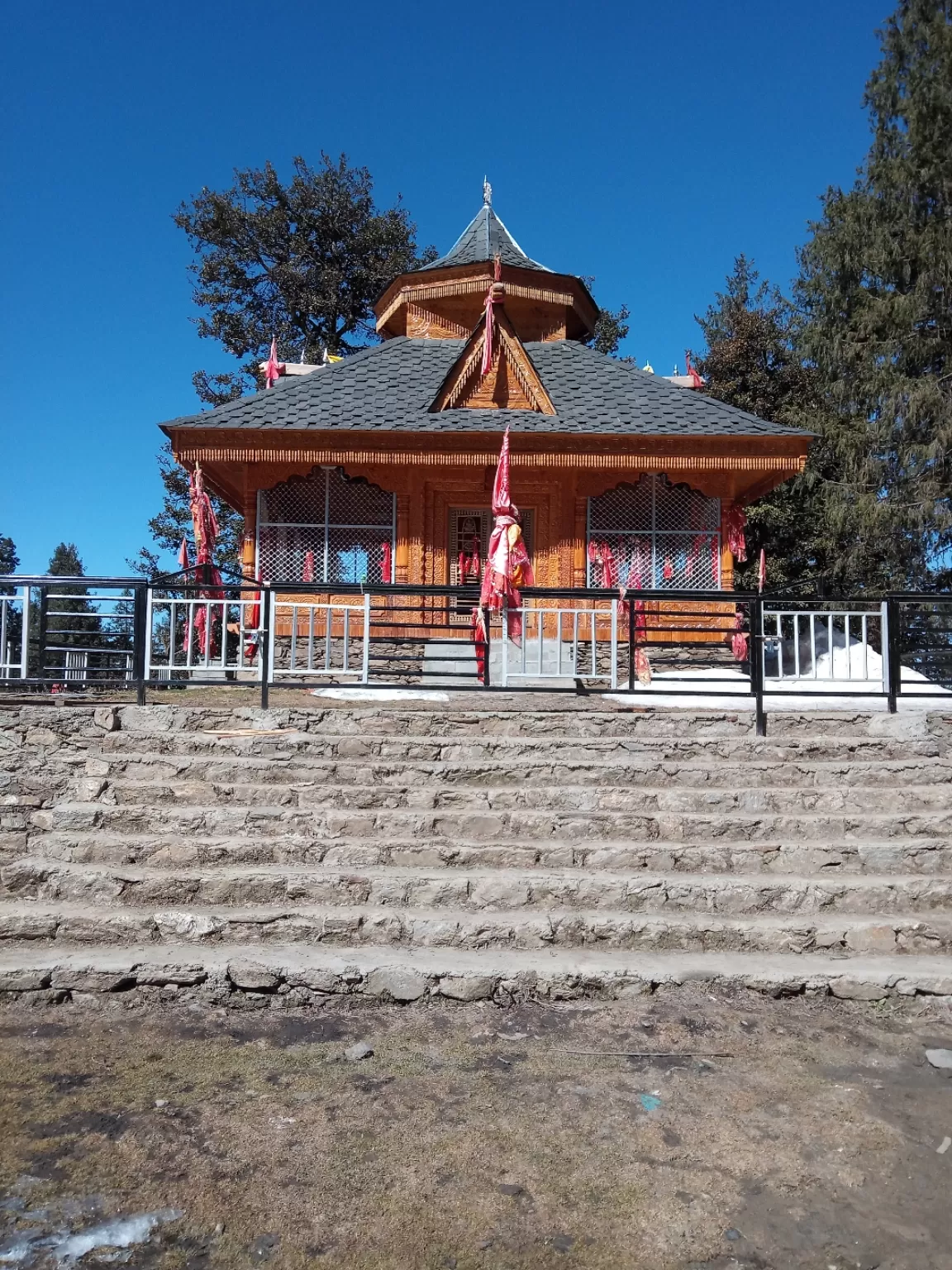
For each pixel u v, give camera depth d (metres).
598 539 14.32
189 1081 4.37
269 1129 3.94
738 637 12.08
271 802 7.00
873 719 8.45
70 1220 3.31
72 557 49.59
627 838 6.75
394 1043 4.80
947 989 5.38
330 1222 3.33
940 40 25.02
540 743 7.74
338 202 31.03
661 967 5.46
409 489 14.13
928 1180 3.66
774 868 6.52
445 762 7.51
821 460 25.28
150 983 5.27
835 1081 4.47
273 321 31.36
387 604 13.97
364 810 6.89
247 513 14.05
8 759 7.25
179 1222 3.32
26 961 5.32
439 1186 3.55
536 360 16.08
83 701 8.70
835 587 24.94
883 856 6.56
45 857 6.41
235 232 30.52
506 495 9.42
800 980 5.39
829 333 25.19
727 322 28.83
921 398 22.77
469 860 6.43
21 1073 4.41
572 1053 4.70
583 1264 3.14
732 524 14.16
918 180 24.48
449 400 14.31
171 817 6.64
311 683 8.28
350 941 5.71
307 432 13.27
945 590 24.89
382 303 18.05
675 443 13.48
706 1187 3.58
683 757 7.80
